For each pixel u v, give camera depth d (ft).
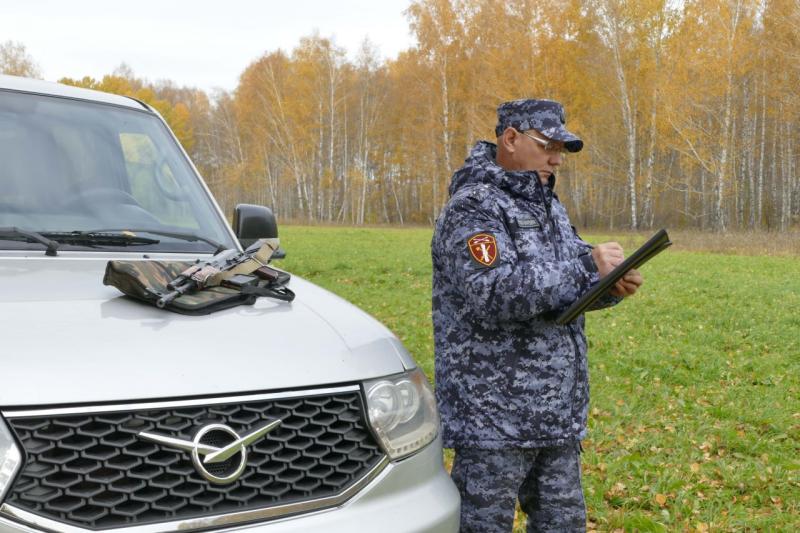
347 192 204.44
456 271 8.47
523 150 9.20
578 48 130.72
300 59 182.50
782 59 114.01
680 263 67.10
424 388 7.72
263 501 6.23
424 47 151.53
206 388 6.18
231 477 6.06
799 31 109.50
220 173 228.43
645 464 16.19
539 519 9.32
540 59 128.47
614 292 8.53
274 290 8.32
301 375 6.64
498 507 8.81
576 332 9.05
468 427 8.70
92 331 6.54
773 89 118.42
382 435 6.91
